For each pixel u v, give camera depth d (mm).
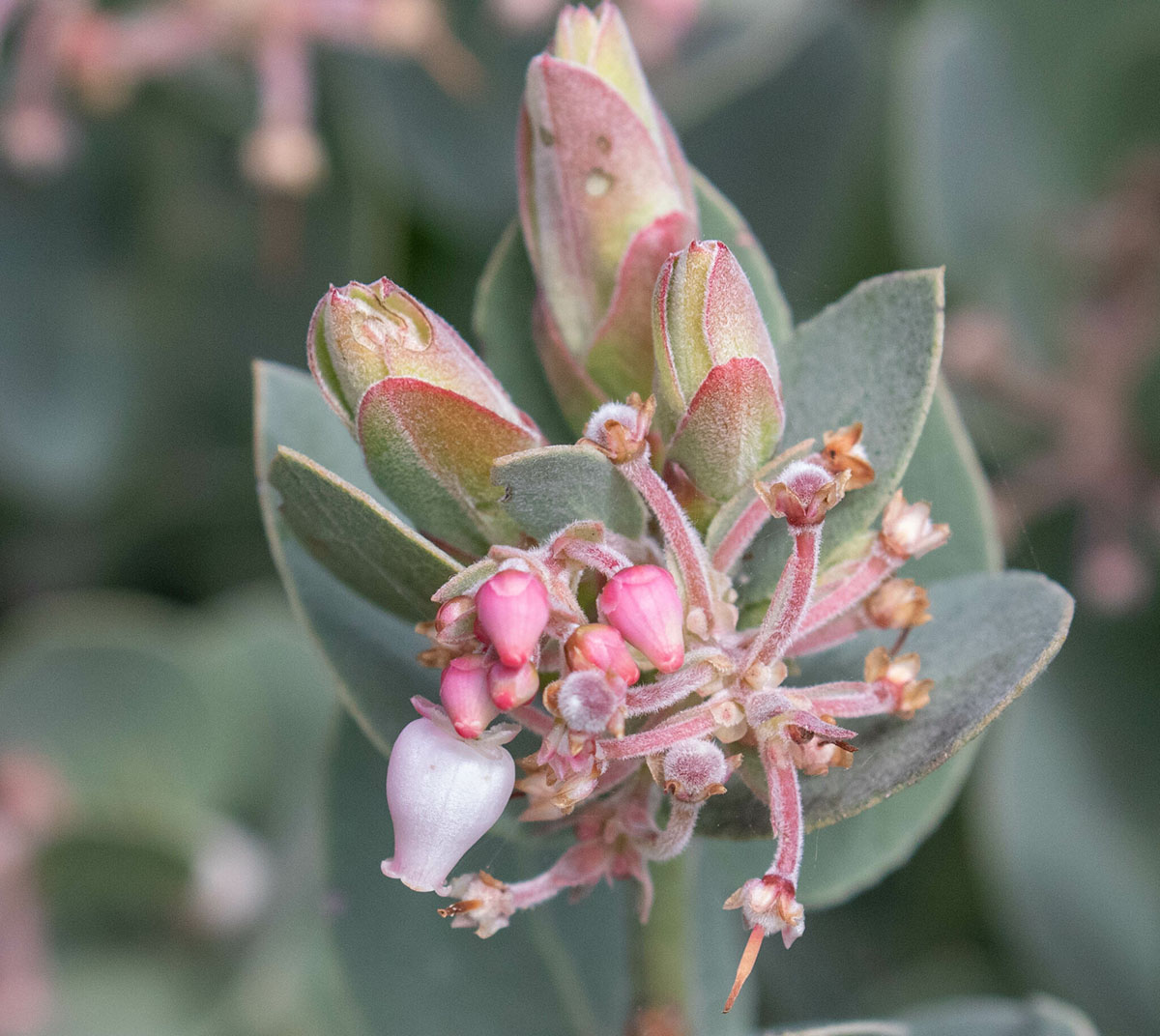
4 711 318
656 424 179
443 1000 212
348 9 302
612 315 182
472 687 166
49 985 300
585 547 170
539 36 318
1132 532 302
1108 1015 276
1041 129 315
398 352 172
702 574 172
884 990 291
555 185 181
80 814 312
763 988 289
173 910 305
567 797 168
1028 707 282
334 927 211
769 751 171
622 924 212
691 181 190
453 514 177
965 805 298
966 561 201
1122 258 308
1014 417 314
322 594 192
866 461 176
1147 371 298
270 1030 304
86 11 314
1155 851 280
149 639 320
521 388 198
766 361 175
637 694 169
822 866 207
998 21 310
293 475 172
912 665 173
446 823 167
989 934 298
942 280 181
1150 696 288
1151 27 307
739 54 311
